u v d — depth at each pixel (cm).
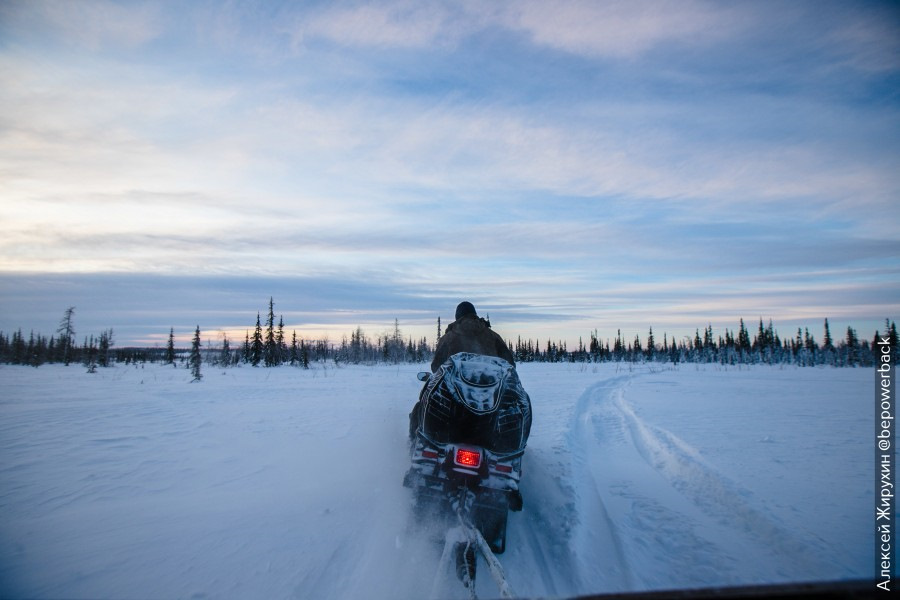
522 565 344
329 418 862
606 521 412
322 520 387
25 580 281
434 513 403
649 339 8894
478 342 524
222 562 311
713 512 430
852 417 905
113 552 320
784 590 193
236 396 1245
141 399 1150
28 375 2420
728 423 837
